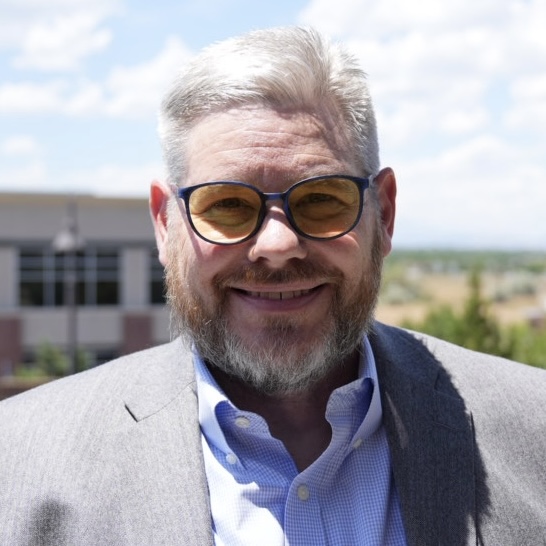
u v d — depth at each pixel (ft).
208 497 6.84
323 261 6.88
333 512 6.98
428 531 6.82
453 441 7.25
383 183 7.68
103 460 6.96
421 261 457.68
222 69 6.85
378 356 7.72
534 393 7.76
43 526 6.72
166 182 7.52
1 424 7.42
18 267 88.74
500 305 249.96
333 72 7.00
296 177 6.73
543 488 7.20
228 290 7.02
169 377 7.56
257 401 7.51
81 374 8.02
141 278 92.22
